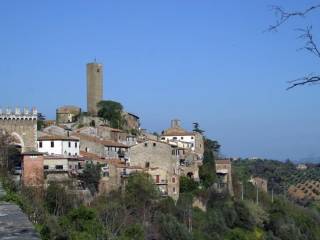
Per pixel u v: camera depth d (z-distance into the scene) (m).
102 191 120.88
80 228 71.06
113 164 129.62
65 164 123.31
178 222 111.56
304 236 145.25
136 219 106.44
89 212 73.75
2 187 28.92
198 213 134.62
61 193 97.62
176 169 148.62
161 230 106.94
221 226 128.75
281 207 162.38
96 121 191.62
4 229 14.10
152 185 123.44
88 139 152.62
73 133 156.38
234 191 176.88
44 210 75.88
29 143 131.50
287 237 139.38
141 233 89.88
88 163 125.56
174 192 138.75
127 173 131.50
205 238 120.25
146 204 119.25
